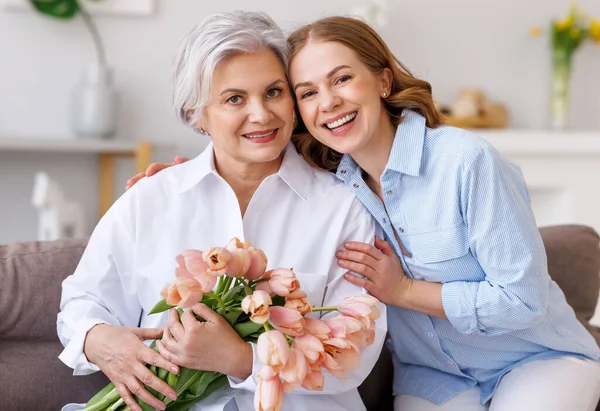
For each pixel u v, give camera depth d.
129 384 1.39
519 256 1.47
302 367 1.17
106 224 1.57
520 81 3.84
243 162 1.54
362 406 1.56
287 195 1.58
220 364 1.32
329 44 1.47
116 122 3.37
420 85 1.59
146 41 3.50
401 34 3.71
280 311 1.22
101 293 1.56
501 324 1.51
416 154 1.52
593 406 1.58
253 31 1.43
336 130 1.50
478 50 3.79
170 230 1.56
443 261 1.53
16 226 3.50
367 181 1.64
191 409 1.44
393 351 1.80
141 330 1.44
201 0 3.52
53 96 3.46
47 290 1.63
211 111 1.48
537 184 3.57
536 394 1.55
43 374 1.57
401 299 1.53
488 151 1.49
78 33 3.45
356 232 1.57
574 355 1.64
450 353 1.65
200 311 1.31
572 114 3.91
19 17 3.40
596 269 1.88
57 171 3.52
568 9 3.83
